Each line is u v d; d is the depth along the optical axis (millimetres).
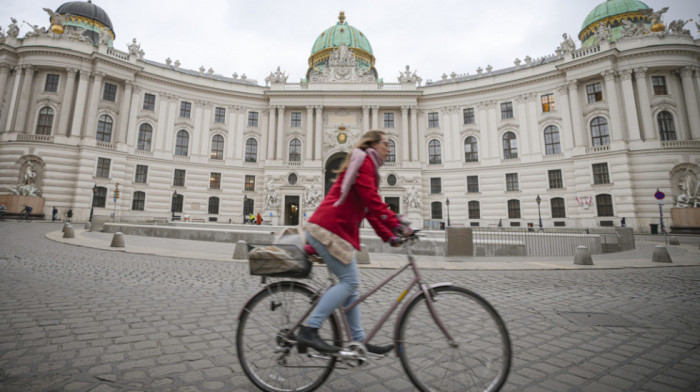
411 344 2699
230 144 44312
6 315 4680
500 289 7312
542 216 38031
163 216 39844
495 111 42125
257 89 46625
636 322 4879
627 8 40719
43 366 3145
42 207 32406
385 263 11391
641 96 33656
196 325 4500
